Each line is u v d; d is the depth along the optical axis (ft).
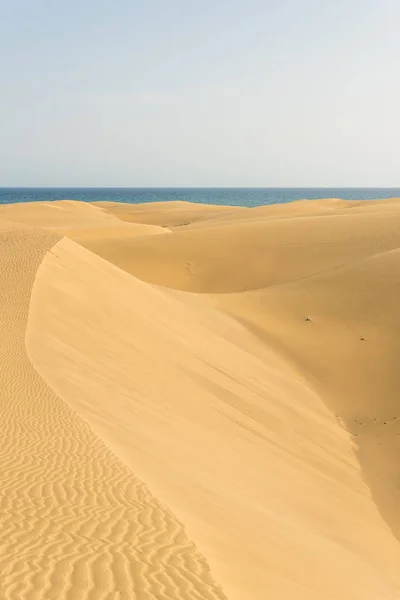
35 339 56.34
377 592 31.65
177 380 60.70
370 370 79.10
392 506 52.49
